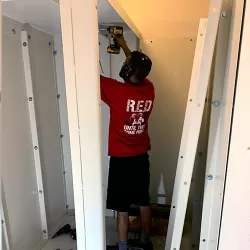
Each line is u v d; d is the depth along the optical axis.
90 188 0.98
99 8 1.19
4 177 1.49
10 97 1.54
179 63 1.95
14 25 1.56
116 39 1.57
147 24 1.93
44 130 1.91
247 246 0.91
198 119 1.01
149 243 1.79
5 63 1.49
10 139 1.55
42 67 1.87
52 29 1.85
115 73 2.02
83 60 0.88
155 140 2.09
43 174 1.91
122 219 1.67
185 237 1.94
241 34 0.77
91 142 0.94
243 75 0.78
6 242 1.50
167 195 2.15
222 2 0.90
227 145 0.85
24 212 1.70
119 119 1.56
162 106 2.03
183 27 1.90
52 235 1.99
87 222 1.02
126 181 1.63
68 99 0.92
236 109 0.81
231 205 0.88
